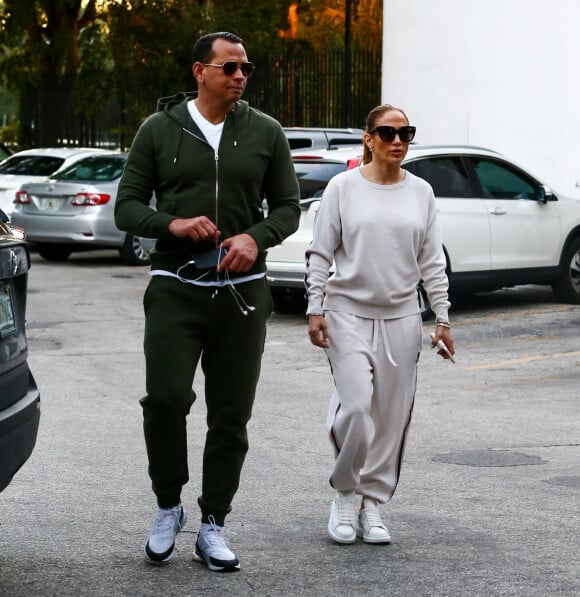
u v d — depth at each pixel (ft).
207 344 19.02
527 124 67.82
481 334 45.62
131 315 50.62
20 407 17.84
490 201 50.03
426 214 20.48
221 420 19.06
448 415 31.45
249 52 98.27
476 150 50.31
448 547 20.18
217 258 18.48
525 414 31.60
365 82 89.56
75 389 34.73
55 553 19.75
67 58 112.37
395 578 18.60
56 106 113.60
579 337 44.96
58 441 27.94
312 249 20.39
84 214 68.49
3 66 114.73
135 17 104.53
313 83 91.97
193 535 20.92
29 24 111.75
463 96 70.69
